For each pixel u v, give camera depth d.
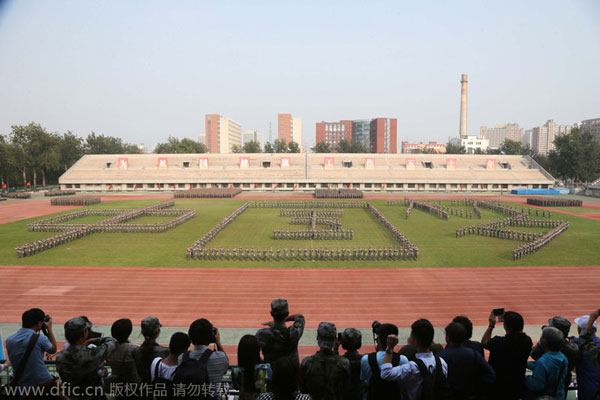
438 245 36.34
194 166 99.50
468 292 23.27
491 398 7.50
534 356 8.41
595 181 96.06
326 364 6.53
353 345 7.48
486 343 7.91
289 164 99.00
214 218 51.91
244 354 6.68
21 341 7.46
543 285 24.61
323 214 54.09
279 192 90.12
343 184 93.31
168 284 24.72
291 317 8.51
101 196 81.94
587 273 27.19
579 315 19.86
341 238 39.09
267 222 48.84
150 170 97.50
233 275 26.70
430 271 27.72
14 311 20.25
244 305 21.12
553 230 40.84
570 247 35.44
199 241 34.47
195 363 6.64
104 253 32.97
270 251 33.28
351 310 20.42
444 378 6.52
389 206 64.88
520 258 31.28
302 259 30.98
